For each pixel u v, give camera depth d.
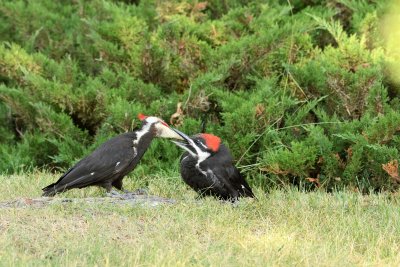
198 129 14.98
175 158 14.98
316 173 14.45
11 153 16.39
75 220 10.69
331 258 9.93
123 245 9.86
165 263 9.27
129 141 12.48
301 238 10.77
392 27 16.11
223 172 12.33
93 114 16.17
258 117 14.73
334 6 17.38
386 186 14.07
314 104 14.77
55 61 17.84
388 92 15.42
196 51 16.08
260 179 14.40
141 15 17.67
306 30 16.02
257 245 10.26
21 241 9.72
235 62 15.47
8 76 16.73
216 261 9.41
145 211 11.15
